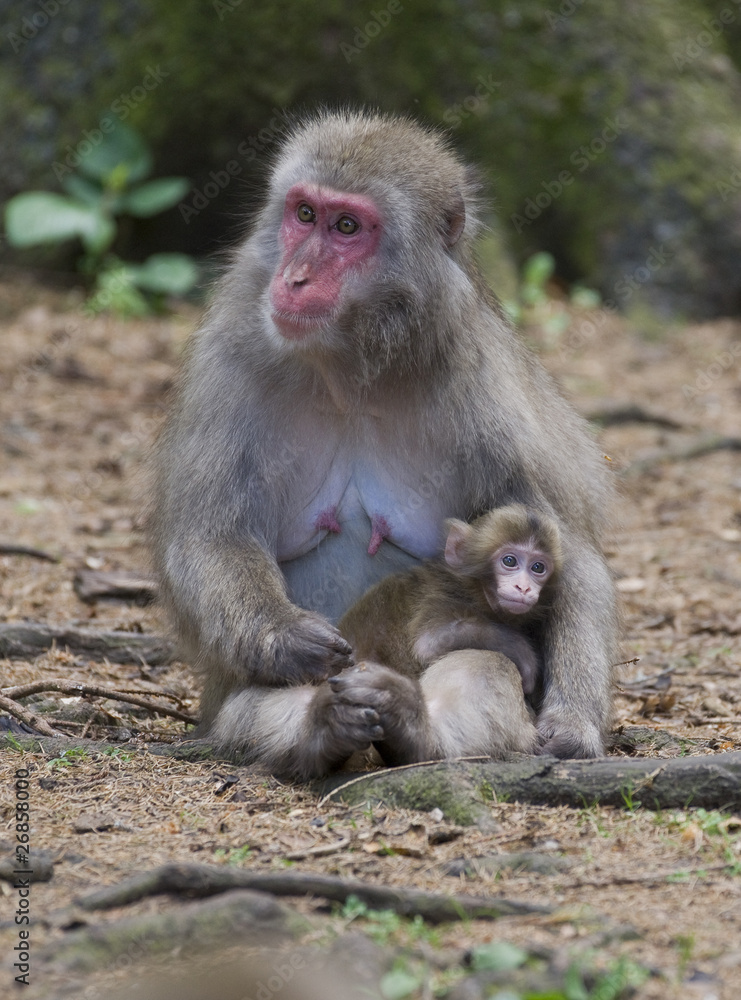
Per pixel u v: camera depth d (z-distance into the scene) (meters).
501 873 8.25
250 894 7.29
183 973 6.83
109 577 16.91
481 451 11.01
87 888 7.91
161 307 33.53
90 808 9.44
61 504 21.41
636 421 27.78
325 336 10.45
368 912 7.49
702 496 23.42
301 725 10.05
